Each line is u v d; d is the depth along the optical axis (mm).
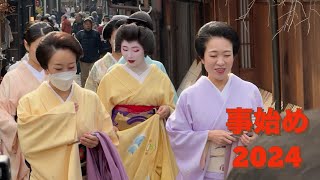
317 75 7727
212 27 4461
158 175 5914
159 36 17094
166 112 5895
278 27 8320
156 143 5848
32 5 24922
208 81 4539
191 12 14109
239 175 1072
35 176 4527
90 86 7832
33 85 5770
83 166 4660
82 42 19031
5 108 5746
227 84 4531
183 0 13031
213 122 4488
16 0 21156
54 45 4480
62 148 4461
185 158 4562
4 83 5801
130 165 5797
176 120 4570
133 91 5953
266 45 10039
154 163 5895
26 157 4559
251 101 4527
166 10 16641
